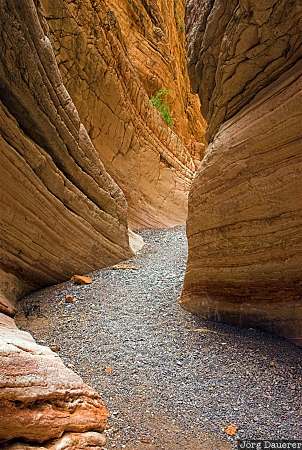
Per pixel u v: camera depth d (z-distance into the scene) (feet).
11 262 22.03
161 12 73.46
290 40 15.56
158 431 11.91
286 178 15.72
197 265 20.75
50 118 22.31
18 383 9.32
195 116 84.79
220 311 19.52
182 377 15.05
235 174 17.84
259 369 15.47
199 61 19.98
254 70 17.07
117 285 25.31
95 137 40.22
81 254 26.86
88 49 36.37
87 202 26.66
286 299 16.75
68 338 18.29
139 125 46.19
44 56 21.27
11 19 18.56
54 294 23.82
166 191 50.19
